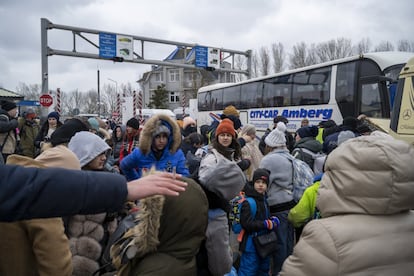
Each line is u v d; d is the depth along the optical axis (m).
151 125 3.99
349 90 10.88
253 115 16.17
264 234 3.79
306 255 1.65
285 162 4.20
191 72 64.94
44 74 18.64
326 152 6.17
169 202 1.87
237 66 58.12
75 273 2.54
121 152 7.20
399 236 1.60
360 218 1.62
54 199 1.31
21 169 1.33
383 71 9.80
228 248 2.29
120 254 1.85
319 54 55.94
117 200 1.39
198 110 22.67
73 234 2.59
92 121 6.24
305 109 12.77
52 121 8.09
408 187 1.53
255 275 3.84
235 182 2.28
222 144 3.47
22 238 1.90
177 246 1.88
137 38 20.88
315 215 3.66
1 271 1.88
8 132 7.35
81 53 19.55
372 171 1.56
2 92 24.77
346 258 1.53
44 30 18.41
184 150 6.52
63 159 2.45
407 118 6.00
